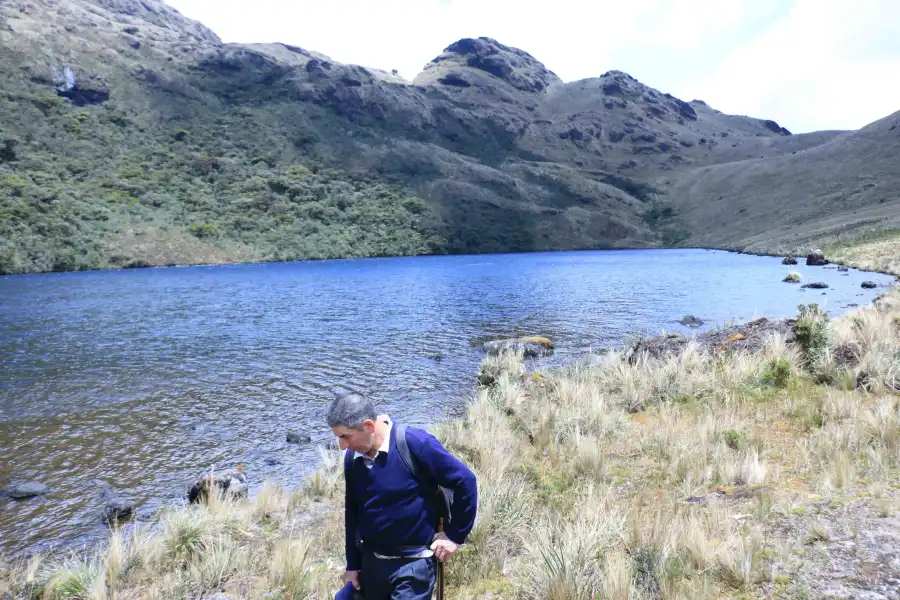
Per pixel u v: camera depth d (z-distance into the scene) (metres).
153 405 13.35
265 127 168.00
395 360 18.12
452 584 4.51
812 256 52.97
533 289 41.00
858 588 3.36
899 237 56.66
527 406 10.38
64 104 140.25
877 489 4.78
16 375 16.75
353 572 2.78
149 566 5.77
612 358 13.91
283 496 7.79
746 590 3.59
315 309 32.41
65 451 10.28
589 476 6.71
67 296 42.34
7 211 88.06
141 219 105.19
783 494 5.16
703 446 6.91
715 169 178.00
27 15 169.00
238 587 5.16
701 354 12.35
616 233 146.38
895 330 11.71
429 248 127.75
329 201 138.38
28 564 6.20
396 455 2.60
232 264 98.38
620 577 3.79
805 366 10.46
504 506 5.69
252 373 16.67
